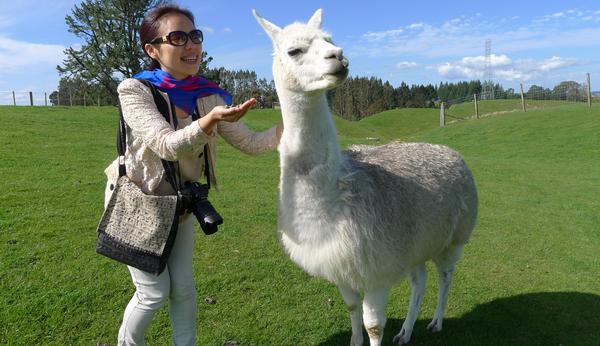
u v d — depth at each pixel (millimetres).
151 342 3623
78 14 32500
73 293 4078
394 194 3127
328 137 2805
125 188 2547
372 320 3113
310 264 2945
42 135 11453
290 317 4105
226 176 9344
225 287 4539
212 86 2750
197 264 4977
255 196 7809
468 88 103125
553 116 22250
